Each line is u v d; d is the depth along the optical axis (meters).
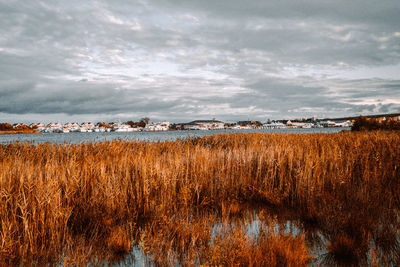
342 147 8.62
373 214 4.21
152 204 4.83
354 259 3.14
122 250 3.45
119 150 10.16
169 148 11.17
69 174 5.13
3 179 4.45
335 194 5.21
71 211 4.18
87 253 3.32
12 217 3.80
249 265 2.74
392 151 6.70
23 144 10.60
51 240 3.61
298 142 11.78
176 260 3.14
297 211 4.94
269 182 6.07
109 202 4.59
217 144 14.14
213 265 2.89
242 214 4.78
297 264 2.82
